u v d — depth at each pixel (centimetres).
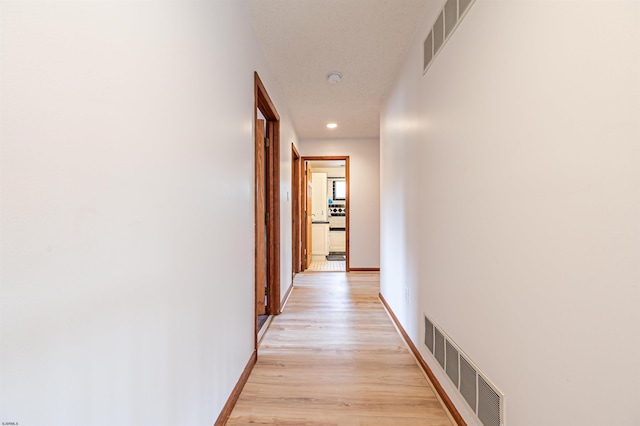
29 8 49
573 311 73
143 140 77
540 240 83
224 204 136
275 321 264
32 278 49
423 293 180
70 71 56
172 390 91
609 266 64
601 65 65
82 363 59
